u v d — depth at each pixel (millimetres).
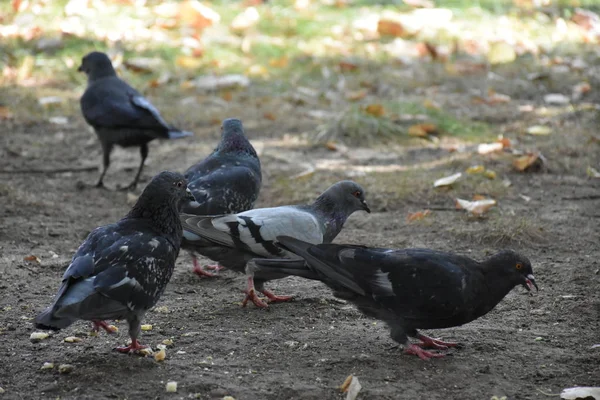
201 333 7848
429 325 7312
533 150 13758
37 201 11773
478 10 22750
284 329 8023
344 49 19672
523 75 18234
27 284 9031
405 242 10484
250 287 8664
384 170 13234
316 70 18484
